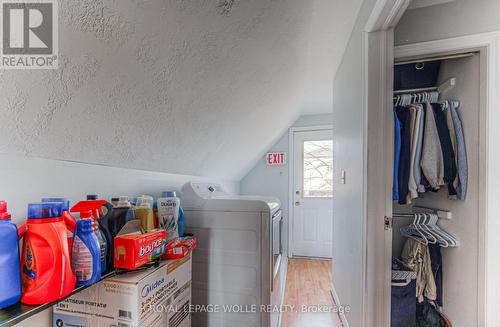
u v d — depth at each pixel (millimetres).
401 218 1963
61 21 521
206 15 790
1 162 647
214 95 1214
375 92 1248
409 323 1430
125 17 600
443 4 1448
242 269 1331
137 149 1080
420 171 1528
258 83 1493
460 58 1562
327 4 1312
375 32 1246
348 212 1688
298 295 2311
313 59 1964
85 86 667
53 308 827
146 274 802
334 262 2270
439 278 1654
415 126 1522
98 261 687
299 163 3535
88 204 743
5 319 502
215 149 1775
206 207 1387
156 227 1128
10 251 544
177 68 884
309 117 3525
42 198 755
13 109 571
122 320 747
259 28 1070
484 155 1405
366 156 1271
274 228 1486
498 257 1370
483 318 1388
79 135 784
